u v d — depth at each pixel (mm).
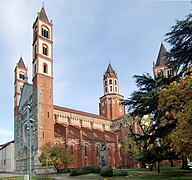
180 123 18422
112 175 35500
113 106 110188
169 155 33500
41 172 59469
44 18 73875
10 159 85188
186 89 19562
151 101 27250
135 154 62688
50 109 67875
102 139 82000
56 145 61500
